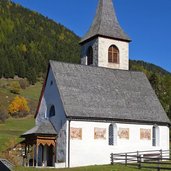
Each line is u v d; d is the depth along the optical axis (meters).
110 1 62.81
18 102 150.25
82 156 46.72
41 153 51.94
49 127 49.09
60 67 51.69
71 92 49.09
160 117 52.75
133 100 52.84
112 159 45.62
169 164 40.66
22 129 115.88
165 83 82.81
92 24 62.38
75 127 46.81
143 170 38.66
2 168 23.72
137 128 50.84
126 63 59.97
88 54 61.06
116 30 60.31
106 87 52.44
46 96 52.88
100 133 48.19
